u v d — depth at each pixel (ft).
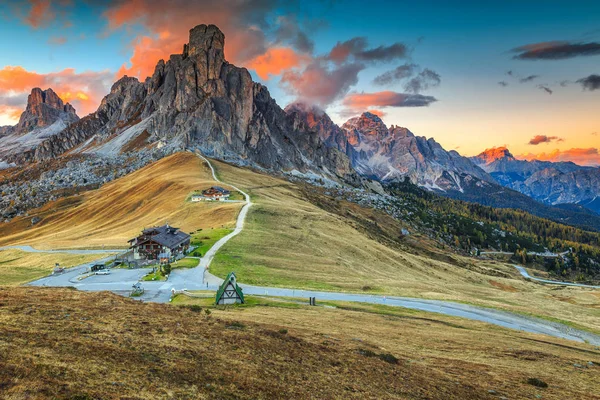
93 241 473.26
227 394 81.41
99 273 291.58
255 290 250.78
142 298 222.48
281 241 389.19
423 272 461.78
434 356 142.00
